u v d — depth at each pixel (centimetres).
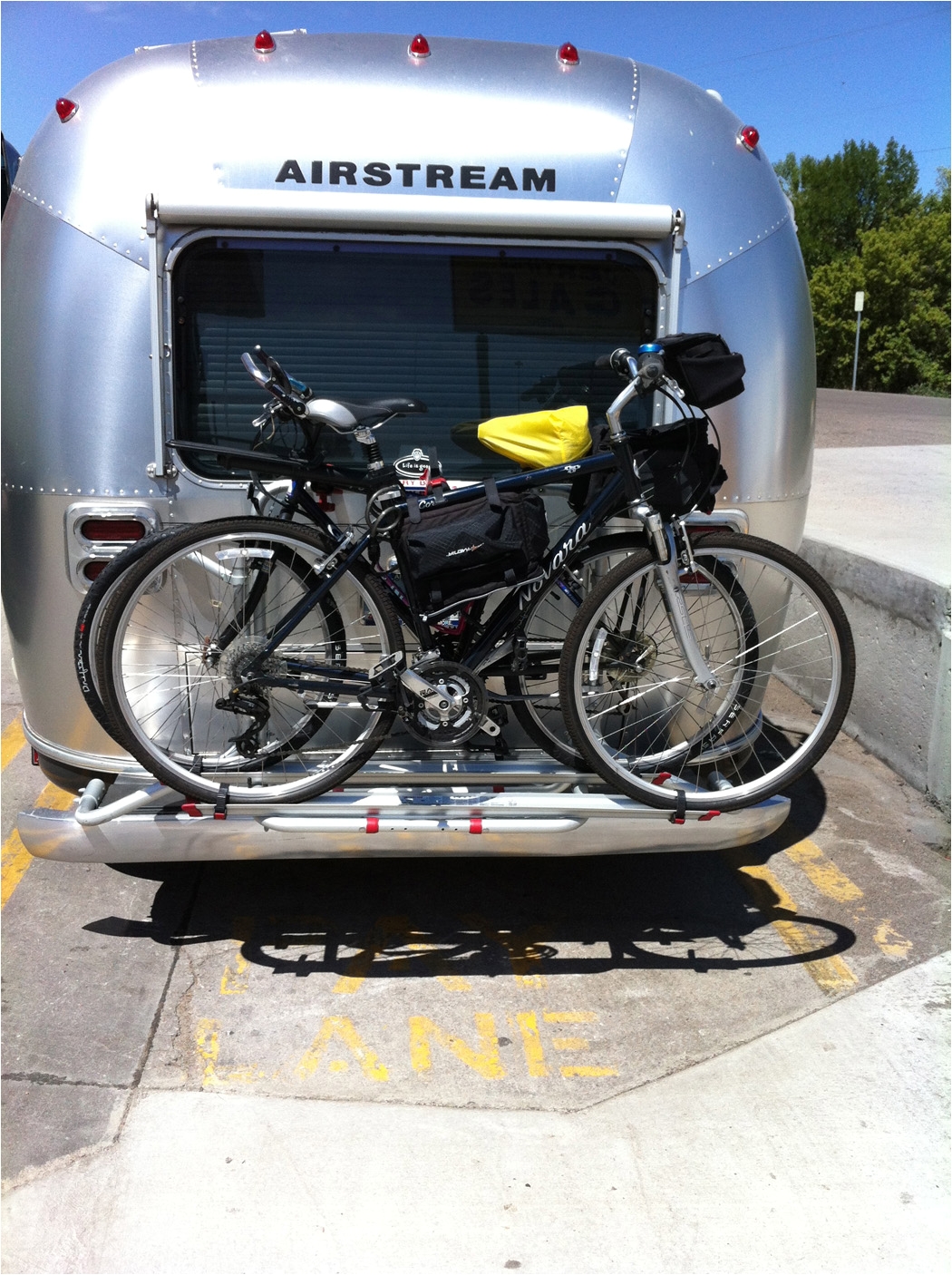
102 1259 220
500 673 300
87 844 283
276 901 356
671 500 281
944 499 790
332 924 344
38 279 284
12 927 336
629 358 275
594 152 293
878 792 446
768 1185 243
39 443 287
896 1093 272
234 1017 296
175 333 287
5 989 304
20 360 288
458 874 377
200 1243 224
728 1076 277
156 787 289
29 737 324
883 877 380
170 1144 250
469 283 296
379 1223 230
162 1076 272
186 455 289
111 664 272
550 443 284
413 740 311
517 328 300
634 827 293
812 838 408
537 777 302
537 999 307
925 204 5009
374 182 285
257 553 285
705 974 321
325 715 301
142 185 280
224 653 288
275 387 262
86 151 283
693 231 296
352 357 296
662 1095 271
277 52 296
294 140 285
